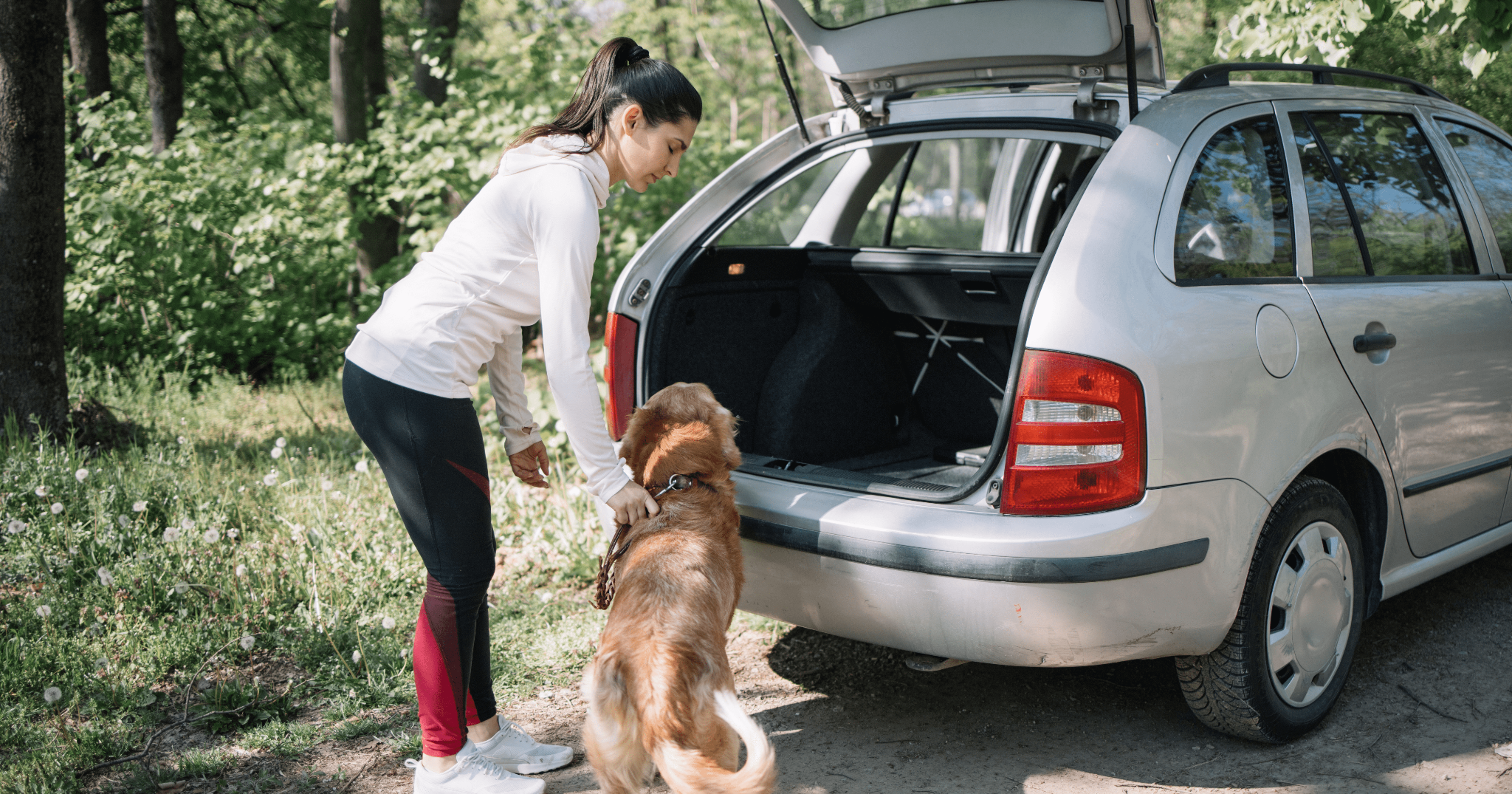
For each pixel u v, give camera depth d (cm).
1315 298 265
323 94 1775
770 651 340
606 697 201
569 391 220
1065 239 235
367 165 840
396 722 298
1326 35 502
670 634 202
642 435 247
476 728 264
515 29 1135
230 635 342
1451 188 331
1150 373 224
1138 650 233
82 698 306
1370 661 318
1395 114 328
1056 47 289
